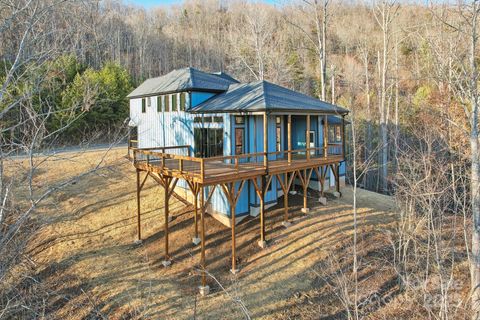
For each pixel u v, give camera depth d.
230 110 14.59
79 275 12.76
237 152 15.43
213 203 15.88
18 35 7.79
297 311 10.70
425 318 10.41
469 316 9.83
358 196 18.78
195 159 11.68
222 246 13.83
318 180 18.52
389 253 13.31
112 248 14.46
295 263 12.67
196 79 18.22
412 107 24.86
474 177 9.65
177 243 14.27
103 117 31.81
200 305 10.88
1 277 7.10
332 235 14.20
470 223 13.45
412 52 28.50
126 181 20.72
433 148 15.75
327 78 34.72
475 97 9.38
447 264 13.05
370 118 30.30
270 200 16.44
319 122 18.50
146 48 57.19
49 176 21.25
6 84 6.64
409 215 12.62
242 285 11.71
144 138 21.86
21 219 6.71
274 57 34.75
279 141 17.44
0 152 6.70
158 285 11.95
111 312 10.81
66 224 16.30
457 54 10.21
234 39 40.88
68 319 10.78
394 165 26.67
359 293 11.52
